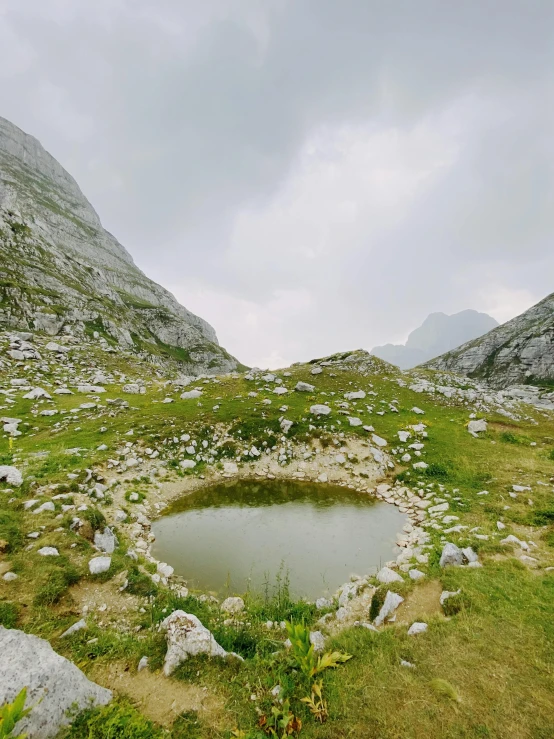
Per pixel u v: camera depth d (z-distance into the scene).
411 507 19.27
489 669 6.91
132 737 5.20
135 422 27.66
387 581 11.32
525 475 20.22
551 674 6.71
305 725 5.71
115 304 128.12
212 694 6.30
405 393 38.69
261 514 18.89
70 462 19.62
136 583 10.25
